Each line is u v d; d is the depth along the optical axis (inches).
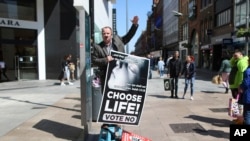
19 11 947.3
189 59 533.0
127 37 253.4
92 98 322.3
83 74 271.6
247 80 258.1
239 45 1347.2
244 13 1328.7
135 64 227.5
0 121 358.0
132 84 227.1
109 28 233.1
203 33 2107.5
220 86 776.3
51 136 289.0
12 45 942.4
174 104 473.7
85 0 272.1
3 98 558.3
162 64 1166.3
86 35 272.7
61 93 623.2
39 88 733.3
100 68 236.1
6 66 933.2
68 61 821.2
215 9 1785.2
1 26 908.0
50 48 992.2
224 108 434.0
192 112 405.1
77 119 362.3
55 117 374.3
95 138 278.8
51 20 987.3
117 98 226.8
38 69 983.6
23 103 494.6
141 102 229.0
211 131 305.7
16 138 283.3
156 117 374.6
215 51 1796.3
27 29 965.2
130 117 228.5
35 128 319.9
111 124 229.3
